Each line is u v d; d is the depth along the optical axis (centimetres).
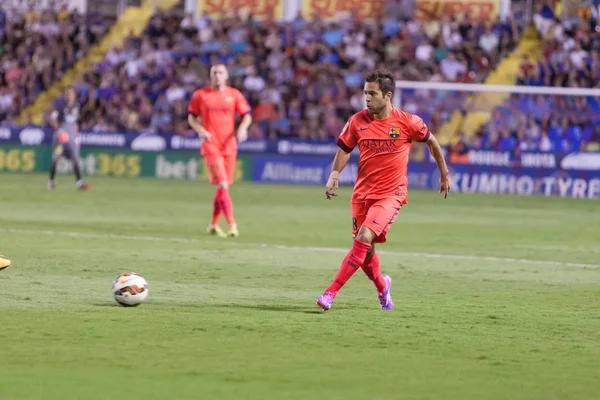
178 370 1934
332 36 11050
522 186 9212
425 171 9375
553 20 10912
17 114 11112
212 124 4894
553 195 9125
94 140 10100
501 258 4284
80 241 4431
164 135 9969
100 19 11669
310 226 5572
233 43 11106
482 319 2656
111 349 2119
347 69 10756
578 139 9425
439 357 2120
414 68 10619
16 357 2017
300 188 9019
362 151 2731
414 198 8181
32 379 1836
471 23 10938
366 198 2742
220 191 4897
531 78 10425
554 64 10538
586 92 9175
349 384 1852
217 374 1908
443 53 10831
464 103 9706
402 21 11044
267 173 9806
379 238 2728
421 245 4747
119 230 5006
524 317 2712
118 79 10875
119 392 1755
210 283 3278
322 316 2633
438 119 9744
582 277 3716
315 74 10619
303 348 2180
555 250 4672
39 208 6212
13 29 11525
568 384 1891
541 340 2361
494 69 10756
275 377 1894
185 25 11250
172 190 8244
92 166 10094
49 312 2567
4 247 4106
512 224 6072
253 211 6519
